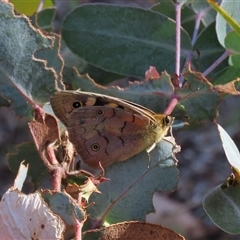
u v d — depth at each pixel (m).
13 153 0.22
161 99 0.22
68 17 0.24
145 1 0.53
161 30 0.24
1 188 0.45
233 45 0.23
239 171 0.18
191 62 0.24
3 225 0.17
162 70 0.24
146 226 0.18
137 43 0.24
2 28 0.20
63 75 0.23
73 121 0.21
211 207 0.19
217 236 0.41
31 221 0.17
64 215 0.17
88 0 0.48
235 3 0.23
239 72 0.23
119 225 0.18
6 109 0.49
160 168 0.20
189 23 0.26
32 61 0.21
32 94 0.21
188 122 0.22
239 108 0.48
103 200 0.19
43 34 0.21
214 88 0.21
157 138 0.20
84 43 0.24
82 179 0.20
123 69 0.24
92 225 0.20
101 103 0.21
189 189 0.45
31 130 0.20
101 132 0.21
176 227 0.41
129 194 0.19
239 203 0.19
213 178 0.47
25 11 0.25
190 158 0.48
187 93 0.21
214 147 0.48
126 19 0.24
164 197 0.44
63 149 0.20
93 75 0.26
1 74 0.21
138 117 0.20
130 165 0.20
